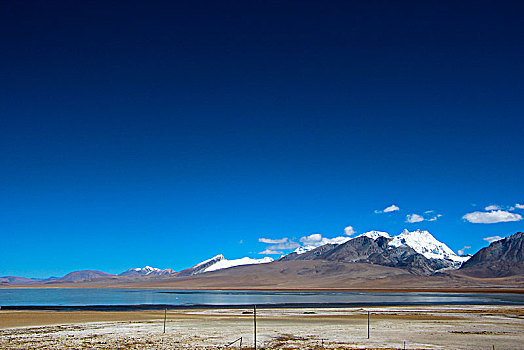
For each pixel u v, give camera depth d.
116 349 38.19
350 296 158.50
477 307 88.44
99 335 45.94
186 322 57.97
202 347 39.16
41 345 40.06
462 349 38.66
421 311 77.12
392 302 114.31
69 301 124.00
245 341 42.31
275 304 104.94
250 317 65.50
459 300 125.19
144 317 65.62
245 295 173.75
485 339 44.03
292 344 40.84
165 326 53.41
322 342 41.84
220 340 42.78
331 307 91.31
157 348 38.75
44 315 68.44
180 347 39.16
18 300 129.88
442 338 44.53
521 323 57.66
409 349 38.50
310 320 60.94
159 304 107.06
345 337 44.91
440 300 125.25
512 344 41.25
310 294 185.50
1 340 42.75
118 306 98.19
